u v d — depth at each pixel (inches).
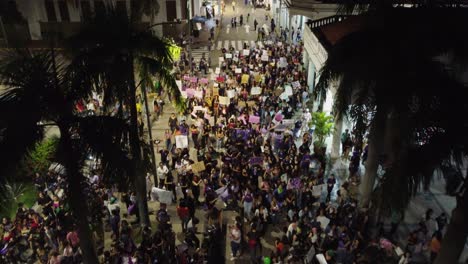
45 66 440.5
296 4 1317.7
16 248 577.3
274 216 661.3
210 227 614.2
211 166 773.9
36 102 420.5
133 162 455.5
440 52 506.9
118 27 554.3
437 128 430.6
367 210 601.9
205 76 1392.7
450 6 522.6
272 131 887.7
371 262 535.5
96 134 439.8
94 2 1621.6
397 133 521.0
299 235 572.4
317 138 907.4
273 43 1617.9
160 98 1147.3
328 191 713.0
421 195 758.5
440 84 471.2
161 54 577.6
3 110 410.3
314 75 1176.2
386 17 546.6
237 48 1721.2
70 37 541.3
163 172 781.9
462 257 602.5
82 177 461.7
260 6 2486.5
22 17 1641.2
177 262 554.3
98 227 622.5
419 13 528.4
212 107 1063.6
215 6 2255.2
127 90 559.8
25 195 687.7
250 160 742.5
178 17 1729.8
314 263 540.1
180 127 943.0
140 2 597.6
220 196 673.0
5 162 395.9
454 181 473.7
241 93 1088.8
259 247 596.1
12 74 431.5
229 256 625.0
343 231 568.4
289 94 1067.3
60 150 445.4
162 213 633.0
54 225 611.2
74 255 548.1
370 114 668.7
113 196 674.2
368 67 543.8
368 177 649.6
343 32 980.6
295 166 721.0
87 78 478.9
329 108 993.5
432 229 607.2
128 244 573.3
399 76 509.7
